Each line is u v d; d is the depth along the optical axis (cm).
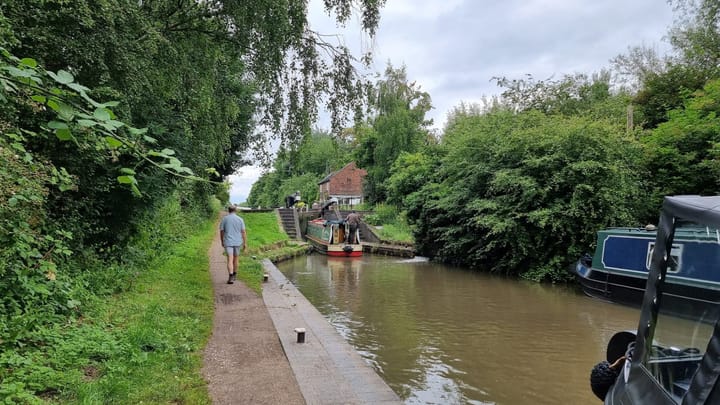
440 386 594
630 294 984
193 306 700
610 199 1265
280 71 923
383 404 389
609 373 303
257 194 8750
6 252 404
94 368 388
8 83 161
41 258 489
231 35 905
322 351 535
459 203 1795
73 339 420
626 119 1723
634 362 228
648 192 1342
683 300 183
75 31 522
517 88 2181
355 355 529
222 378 437
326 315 990
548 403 546
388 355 715
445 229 1923
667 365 190
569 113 2052
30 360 344
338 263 2039
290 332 616
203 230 2164
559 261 1383
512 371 645
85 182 638
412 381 611
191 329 570
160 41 705
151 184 777
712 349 152
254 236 2317
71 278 574
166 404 348
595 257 1092
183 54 836
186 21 866
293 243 2516
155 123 784
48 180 390
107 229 767
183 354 468
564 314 981
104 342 434
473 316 973
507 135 1608
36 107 197
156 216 1053
